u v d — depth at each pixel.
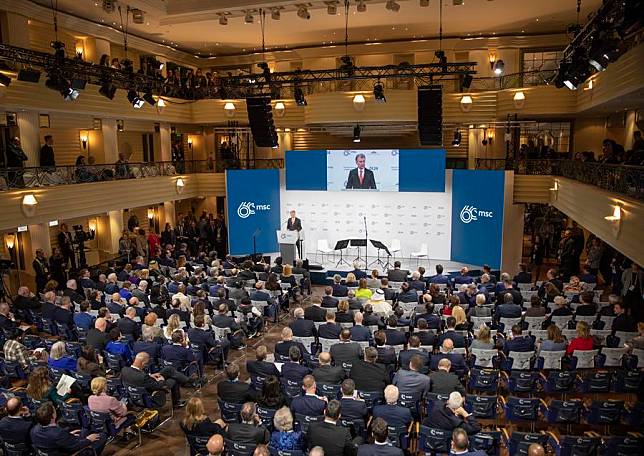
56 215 16.91
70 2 17.47
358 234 22.44
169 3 18.39
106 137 21.95
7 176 15.30
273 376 8.24
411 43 24.50
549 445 7.50
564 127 23.81
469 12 19.30
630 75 12.57
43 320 12.55
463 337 10.32
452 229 21.34
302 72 18.61
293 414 7.72
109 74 18.00
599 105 16.62
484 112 21.39
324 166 22.06
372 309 12.23
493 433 7.14
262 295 14.16
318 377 8.65
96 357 9.99
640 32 12.09
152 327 10.80
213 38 23.72
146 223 27.08
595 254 17.41
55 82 15.05
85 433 7.73
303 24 21.02
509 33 23.27
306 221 23.20
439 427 7.15
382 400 8.31
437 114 17.62
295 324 11.20
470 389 9.80
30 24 18.89
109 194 19.41
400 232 21.94
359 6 16.84
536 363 9.86
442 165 20.53
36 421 7.12
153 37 23.45
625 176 11.92
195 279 15.04
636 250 10.66
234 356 12.90
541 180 19.47
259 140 19.31
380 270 20.14
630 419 8.12
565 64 14.61
